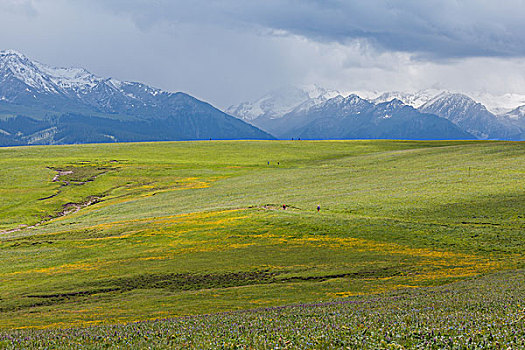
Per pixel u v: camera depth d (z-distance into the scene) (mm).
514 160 119500
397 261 53281
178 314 36656
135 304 42250
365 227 67500
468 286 33281
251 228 69625
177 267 54469
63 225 92750
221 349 15648
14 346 18234
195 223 75625
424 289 35438
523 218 68125
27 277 55000
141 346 16984
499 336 14781
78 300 45812
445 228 65875
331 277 48906
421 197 85188
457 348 13977
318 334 16578
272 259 55781
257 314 23828
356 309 23391
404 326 16812
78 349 17328
